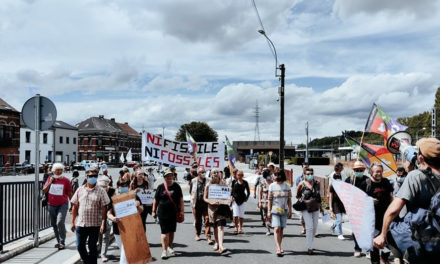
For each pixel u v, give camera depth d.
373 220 4.21
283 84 18.33
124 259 6.16
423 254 3.08
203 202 8.94
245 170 50.19
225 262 6.95
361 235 4.23
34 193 7.88
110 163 68.88
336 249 7.98
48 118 8.04
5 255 6.82
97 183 6.64
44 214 9.22
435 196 3.03
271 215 7.55
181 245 8.48
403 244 3.26
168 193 7.35
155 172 52.19
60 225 7.65
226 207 7.81
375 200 5.91
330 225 10.93
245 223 11.62
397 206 3.21
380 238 3.33
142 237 6.16
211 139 97.94
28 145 56.91
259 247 8.20
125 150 94.00
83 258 5.98
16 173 44.91
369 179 6.10
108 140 85.12
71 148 69.75
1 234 6.98
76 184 11.87
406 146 4.24
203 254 7.60
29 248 7.68
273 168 10.51
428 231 3.03
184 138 97.50
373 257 5.95
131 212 6.16
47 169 12.69
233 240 8.99
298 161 60.66
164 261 7.05
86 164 52.88
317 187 7.67
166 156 14.08
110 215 6.11
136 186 8.38
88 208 5.93
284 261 7.00
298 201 7.58
